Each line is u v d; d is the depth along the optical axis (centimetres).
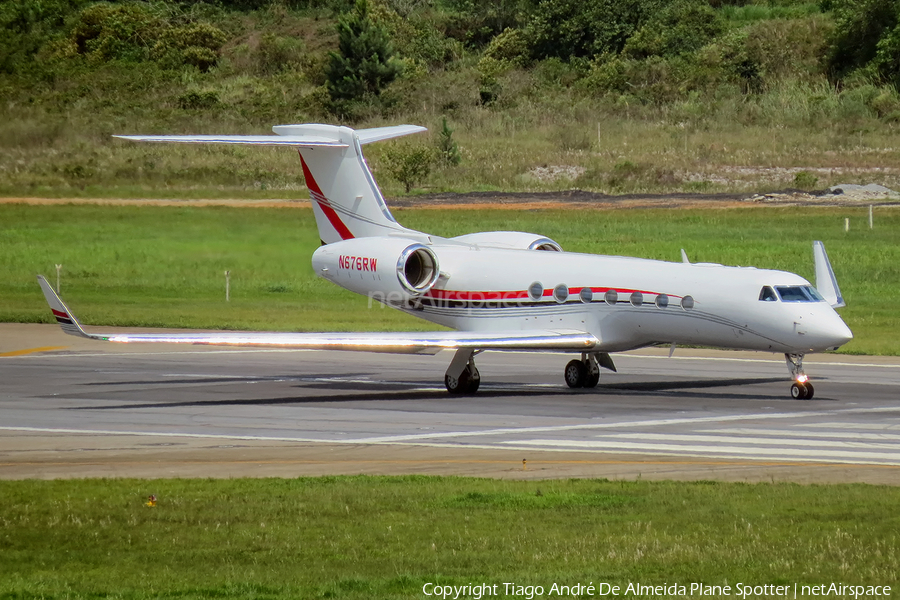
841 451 7238
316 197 11525
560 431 8081
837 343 8912
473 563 4628
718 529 5112
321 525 5262
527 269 10244
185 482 6238
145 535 5122
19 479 6500
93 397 9906
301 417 8812
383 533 5103
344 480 6266
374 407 9312
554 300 10044
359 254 10631
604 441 7662
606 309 9750
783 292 9138
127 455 7300
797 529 5094
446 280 10681
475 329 10550
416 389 10412
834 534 5000
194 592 4278
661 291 9506
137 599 4203
